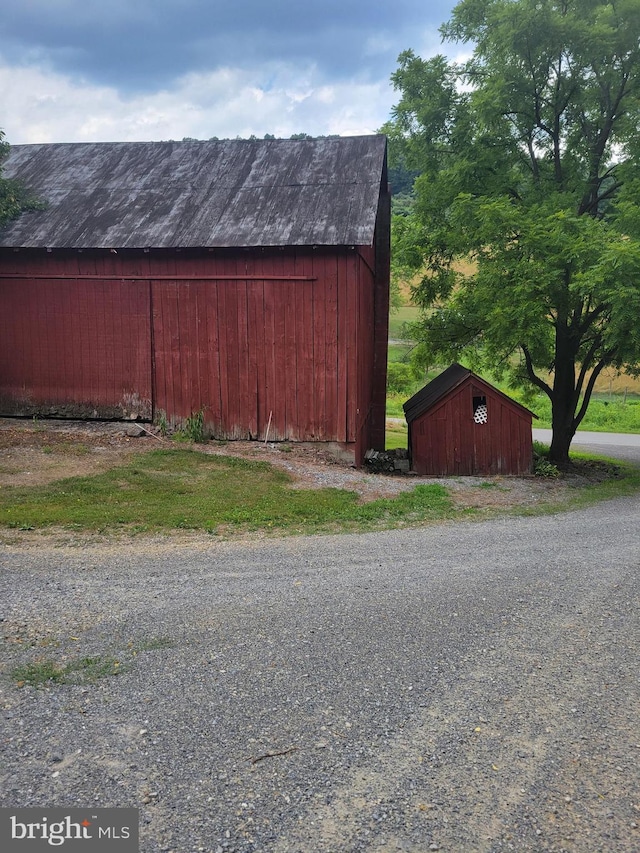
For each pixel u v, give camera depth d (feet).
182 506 30.25
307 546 25.72
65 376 47.39
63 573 21.06
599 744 12.93
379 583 21.56
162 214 47.16
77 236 45.75
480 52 55.31
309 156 51.93
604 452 75.15
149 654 15.75
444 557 25.14
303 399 45.14
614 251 41.09
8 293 47.32
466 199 50.57
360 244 42.14
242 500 32.24
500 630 18.19
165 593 19.71
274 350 45.09
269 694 14.19
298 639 16.93
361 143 52.65
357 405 44.80
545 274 46.01
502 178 54.49
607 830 10.56
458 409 49.03
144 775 11.43
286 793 11.12
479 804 11.07
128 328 46.39
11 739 12.23
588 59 52.03
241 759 11.97
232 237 43.98
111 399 47.11
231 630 17.29
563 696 14.74
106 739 12.37
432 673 15.51
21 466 35.45
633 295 41.34
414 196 64.44
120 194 50.08
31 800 10.71
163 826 10.25
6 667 14.82
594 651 17.13
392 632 17.66
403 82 57.88
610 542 29.01
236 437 46.06
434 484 41.14
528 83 53.72
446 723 13.43
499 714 13.88
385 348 59.52
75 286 46.57
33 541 24.25
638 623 19.19
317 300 44.27
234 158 53.21
